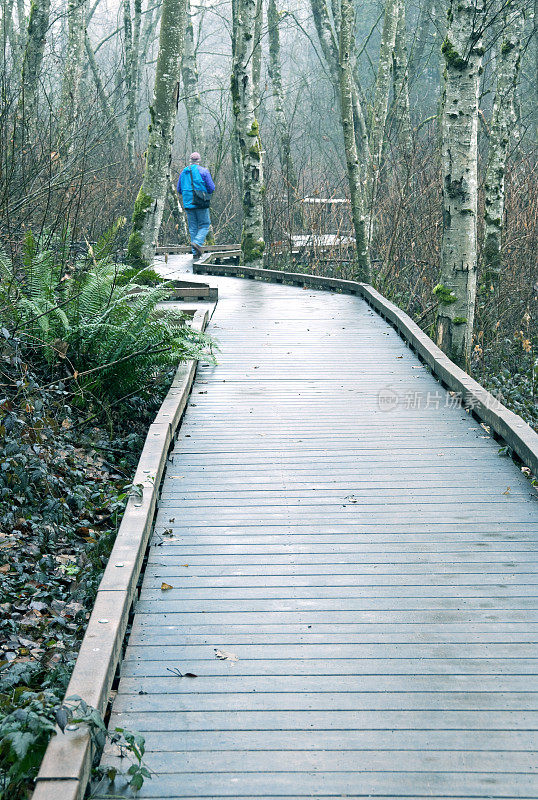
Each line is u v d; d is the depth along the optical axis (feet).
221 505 19.86
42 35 49.80
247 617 14.76
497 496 20.35
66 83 54.70
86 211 45.34
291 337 38.83
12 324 27.40
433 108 110.52
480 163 61.36
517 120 70.03
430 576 16.22
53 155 35.40
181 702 12.24
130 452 26.43
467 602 15.21
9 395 24.54
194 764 10.84
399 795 10.28
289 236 65.77
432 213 52.29
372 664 13.28
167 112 45.03
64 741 9.89
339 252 63.98
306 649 13.71
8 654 14.55
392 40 59.93
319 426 26.08
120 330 28.04
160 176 45.83
